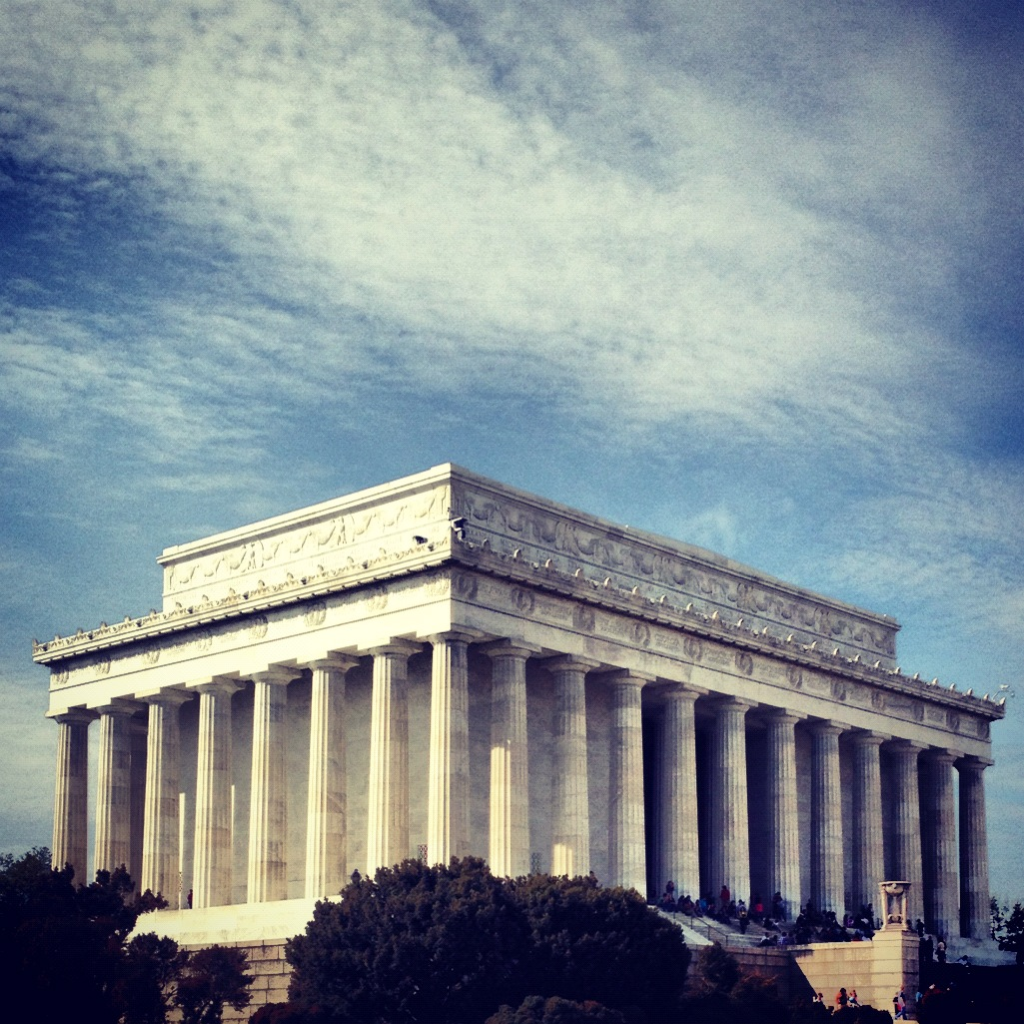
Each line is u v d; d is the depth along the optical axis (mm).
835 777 171250
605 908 119562
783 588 176125
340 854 139500
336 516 151875
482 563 135375
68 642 163500
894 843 181375
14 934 117438
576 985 115750
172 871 154125
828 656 170375
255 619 148250
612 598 146375
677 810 151750
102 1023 116000
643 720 166375
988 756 195375
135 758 165625
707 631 155750
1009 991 130750
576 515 153625
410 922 114500
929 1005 128250
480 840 141250
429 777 139000
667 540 162750
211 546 161875
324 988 114562
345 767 142625
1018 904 189125
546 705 148375
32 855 164875
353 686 149375
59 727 165250
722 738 159750
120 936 124750
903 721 182500
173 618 153000
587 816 142125
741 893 156250
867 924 157750
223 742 151250
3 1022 114125
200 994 119875
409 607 136625
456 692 133375
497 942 114188
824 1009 125875
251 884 144500
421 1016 112562
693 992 124938
